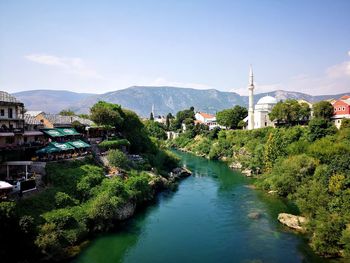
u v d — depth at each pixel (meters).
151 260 49.06
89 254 50.25
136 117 123.75
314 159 81.62
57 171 65.38
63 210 55.56
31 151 73.12
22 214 49.97
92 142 94.88
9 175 61.91
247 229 61.41
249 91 170.50
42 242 45.84
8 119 67.62
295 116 137.00
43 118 90.00
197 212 71.88
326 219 52.97
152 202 79.25
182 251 52.25
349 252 47.12
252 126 169.88
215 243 55.25
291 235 58.06
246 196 84.94
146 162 101.94
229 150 153.25
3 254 41.50
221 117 196.38
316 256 49.19
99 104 113.69
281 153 102.12
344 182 60.69
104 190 65.62
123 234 58.38
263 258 49.34
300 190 72.25
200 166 137.00
